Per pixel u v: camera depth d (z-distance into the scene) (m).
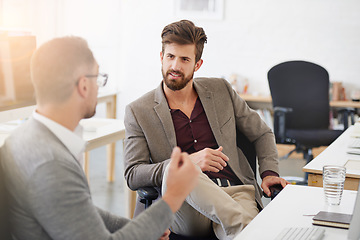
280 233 1.45
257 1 5.57
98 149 5.81
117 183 4.49
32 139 1.29
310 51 5.49
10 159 1.29
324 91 4.43
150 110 2.39
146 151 2.37
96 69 1.42
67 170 1.26
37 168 1.24
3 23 5.84
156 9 5.93
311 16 5.44
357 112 5.18
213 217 1.93
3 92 2.64
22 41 2.76
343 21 5.35
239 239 1.44
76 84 1.35
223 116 2.49
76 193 1.25
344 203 1.79
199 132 2.43
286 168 5.01
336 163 2.34
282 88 4.39
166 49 2.35
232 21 5.67
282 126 4.27
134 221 1.32
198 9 5.76
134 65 6.12
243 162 2.55
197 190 1.92
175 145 2.36
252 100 5.40
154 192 2.15
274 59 5.61
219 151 2.18
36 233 1.28
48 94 1.34
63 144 1.33
